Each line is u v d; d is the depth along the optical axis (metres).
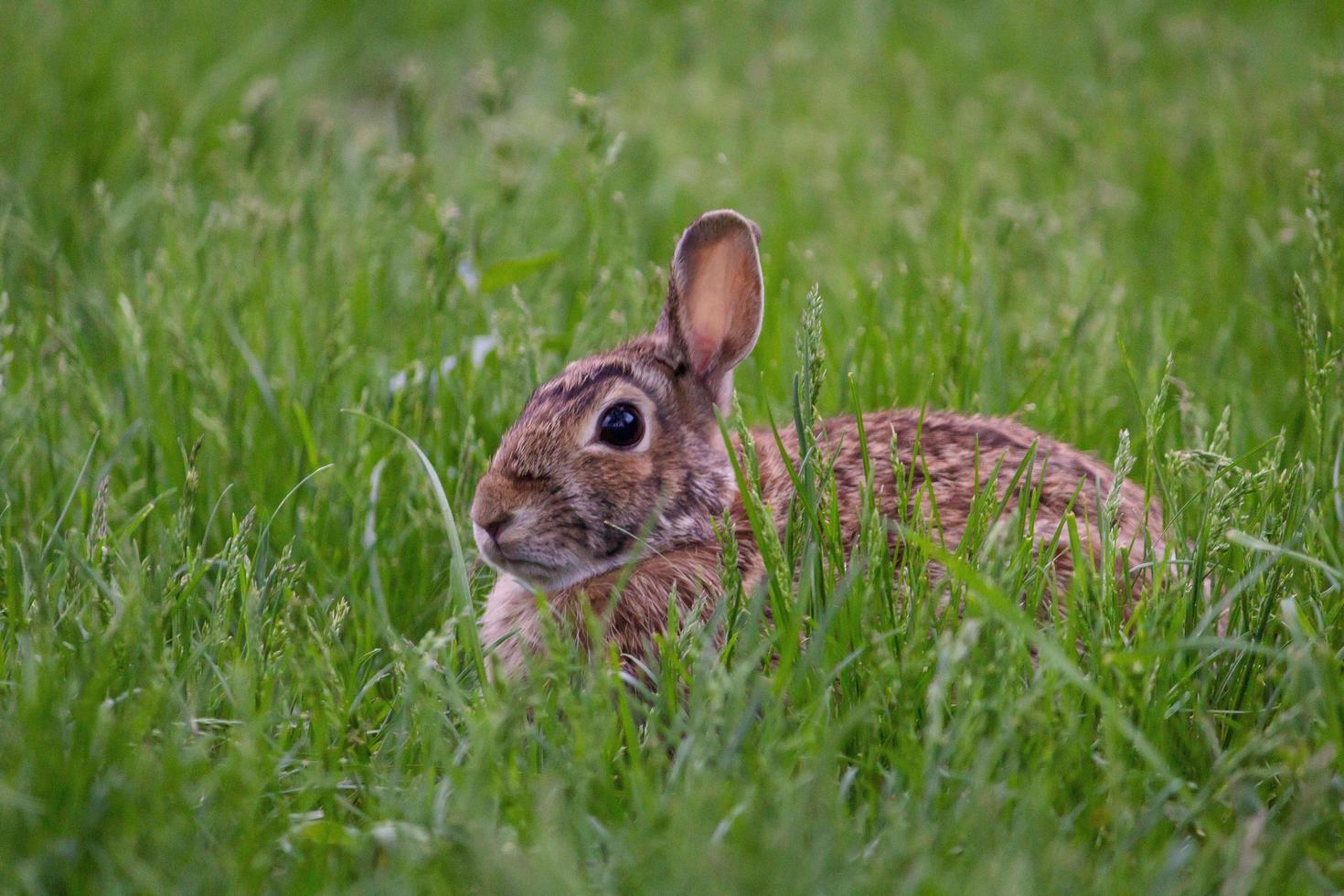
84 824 6.20
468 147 15.67
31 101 16.25
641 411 8.51
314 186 13.41
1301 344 9.55
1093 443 10.48
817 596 7.55
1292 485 8.34
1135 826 6.57
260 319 11.52
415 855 6.23
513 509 8.27
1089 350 11.14
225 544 9.12
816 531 7.65
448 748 7.23
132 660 7.28
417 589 9.50
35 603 7.92
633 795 6.71
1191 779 7.17
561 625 8.36
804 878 5.84
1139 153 15.48
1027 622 6.86
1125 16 19.94
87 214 13.73
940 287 11.43
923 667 7.32
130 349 10.64
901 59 18.50
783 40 19.75
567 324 12.03
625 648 8.30
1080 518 8.68
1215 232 13.72
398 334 11.95
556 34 19.64
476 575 9.47
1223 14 19.70
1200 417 9.67
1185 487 9.20
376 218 12.62
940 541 8.00
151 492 9.87
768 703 6.85
